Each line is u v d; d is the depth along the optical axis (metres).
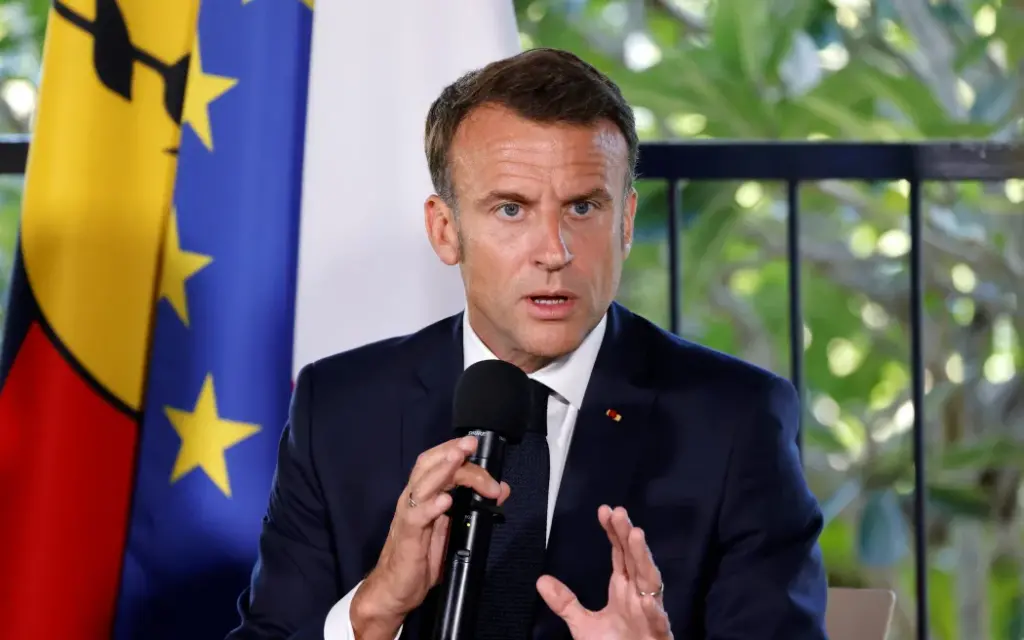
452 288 8.24
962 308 15.34
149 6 8.04
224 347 7.96
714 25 14.42
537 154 5.61
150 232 7.95
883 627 6.91
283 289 7.99
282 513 6.52
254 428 7.93
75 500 7.74
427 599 5.98
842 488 15.00
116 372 7.86
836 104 14.40
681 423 6.16
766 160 8.81
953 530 14.90
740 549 5.95
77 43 7.91
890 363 15.39
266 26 8.04
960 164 8.63
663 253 15.02
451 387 6.45
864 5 15.71
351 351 6.79
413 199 8.24
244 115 8.02
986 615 14.76
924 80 15.69
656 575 5.16
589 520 6.04
